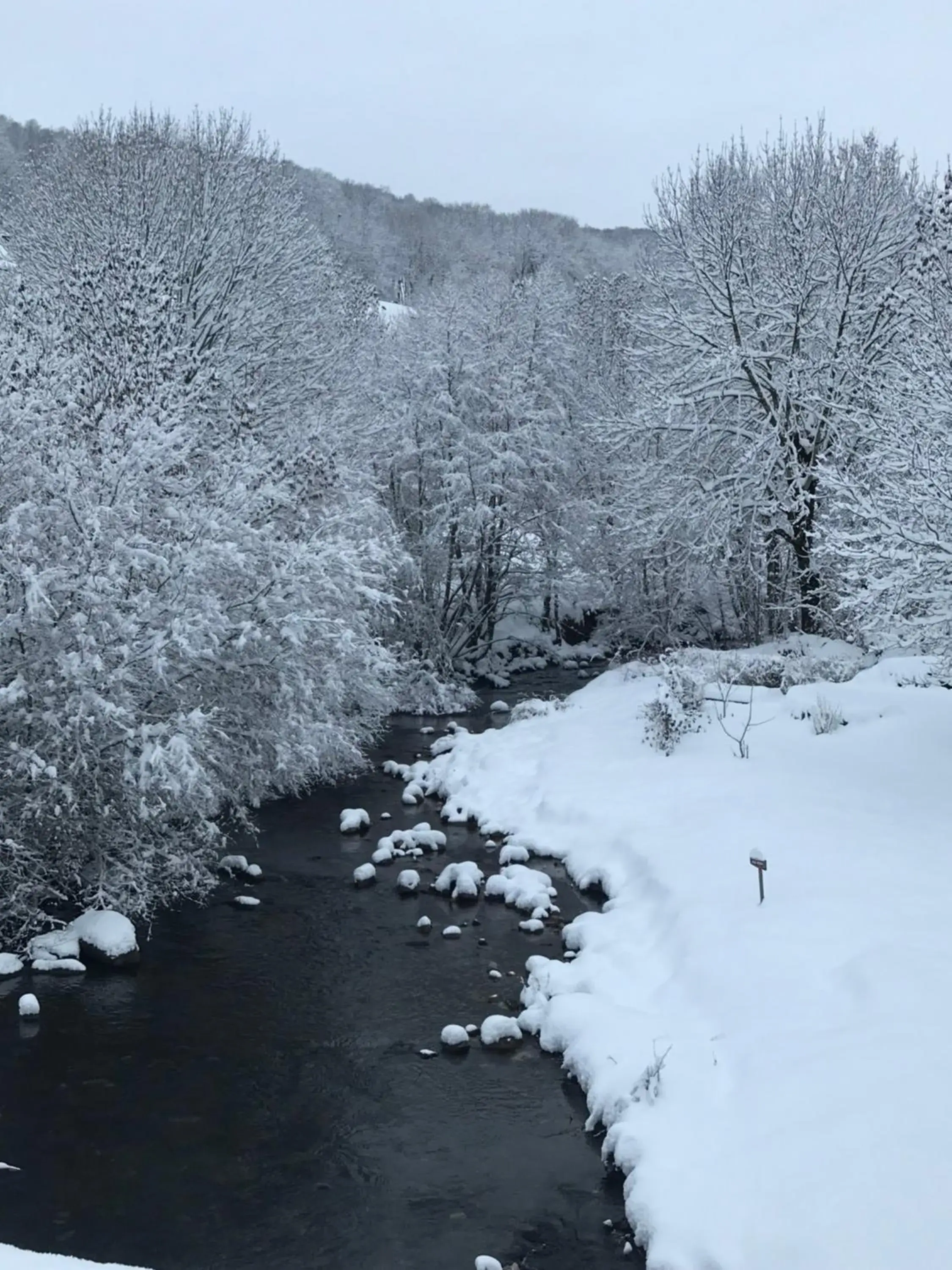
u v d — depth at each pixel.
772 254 23.39
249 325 21.95
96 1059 8.46
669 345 24.38
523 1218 6.52
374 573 14.87
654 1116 6.89
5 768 10.66
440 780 17.45
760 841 11.09
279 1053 8.62
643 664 24.02
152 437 11.68
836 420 21.73
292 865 13.47
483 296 32.50
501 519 28.14
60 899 11.06
